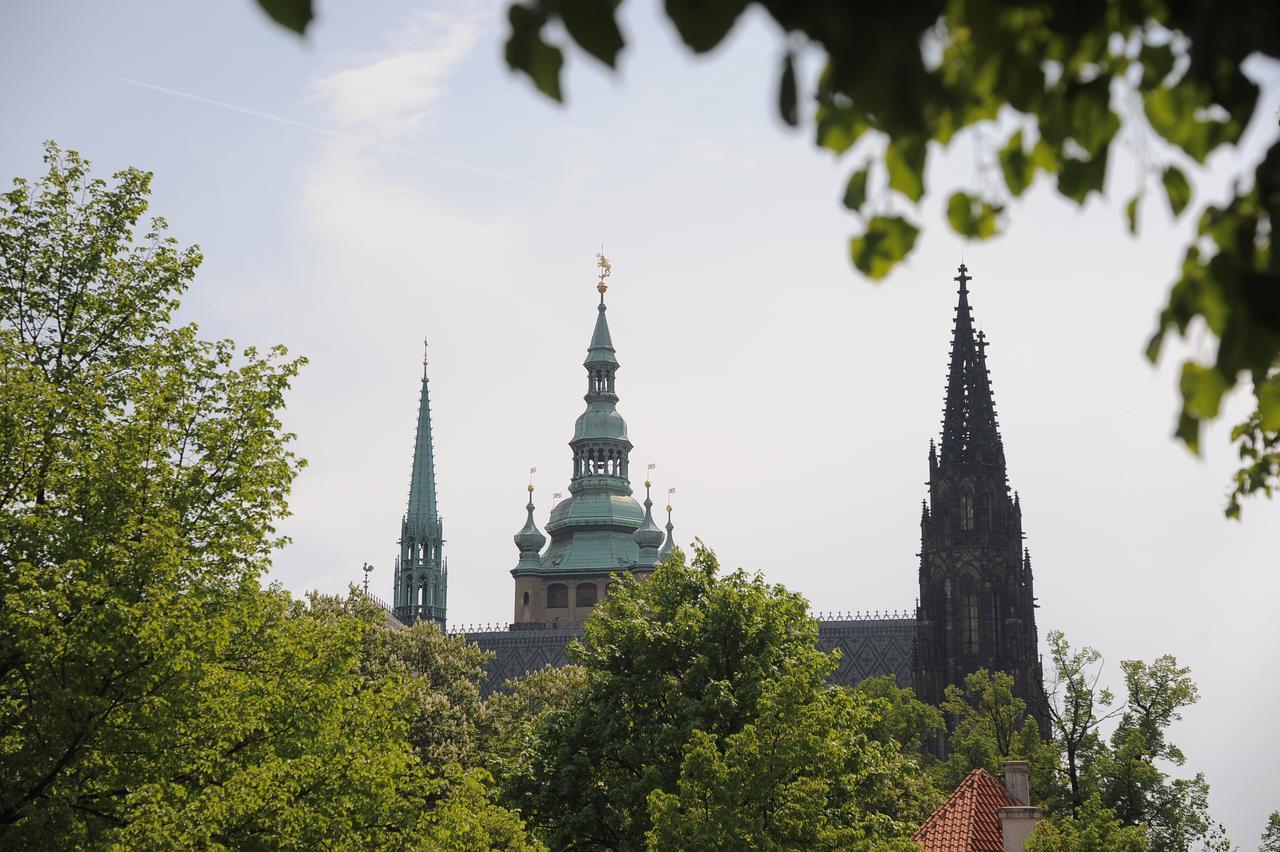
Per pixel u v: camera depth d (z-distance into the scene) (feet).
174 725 143.02
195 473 167.12
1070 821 266.77
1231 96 28.86
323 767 164.66
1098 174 31.50
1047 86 30.63
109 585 144.05
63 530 147.84
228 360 182.70
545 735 266.16
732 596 263.70
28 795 139.85
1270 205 28.99
